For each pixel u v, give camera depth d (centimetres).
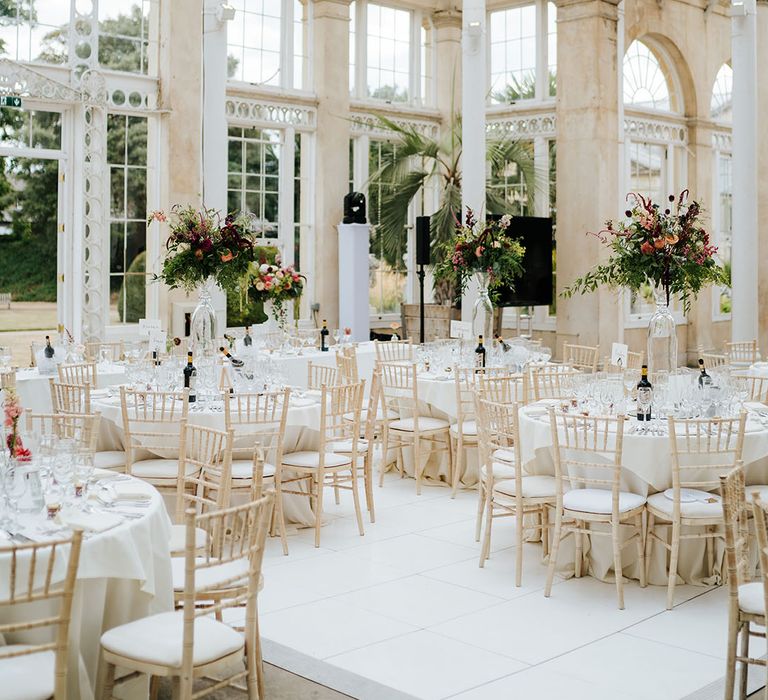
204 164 1093
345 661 449
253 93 1285
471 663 447
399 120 1457
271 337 1048
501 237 912
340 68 1357
